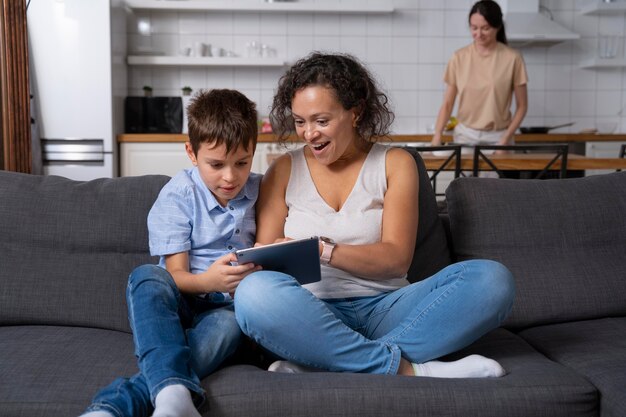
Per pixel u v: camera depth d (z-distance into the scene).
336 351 1.41
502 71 4.18
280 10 5.25
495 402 1.33
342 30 5.42
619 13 5.52
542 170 3.41
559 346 1.64
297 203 1.72
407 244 1.63
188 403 1.20
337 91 1.60
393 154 1.75
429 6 5.45
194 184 1.70
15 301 1.73
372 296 1.64
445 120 4.39
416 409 1.31
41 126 4.68
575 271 1.88
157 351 1.30
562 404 1.36
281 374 1.38
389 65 5.48
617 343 1.63
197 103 1.65
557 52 5.56
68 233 1.82
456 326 1.45
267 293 1.38
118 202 1.87
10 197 1.85
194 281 1.53
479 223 1.94
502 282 1.45
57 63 4.64
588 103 5.55
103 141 4.71
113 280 1.78
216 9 5.18
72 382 1.38
